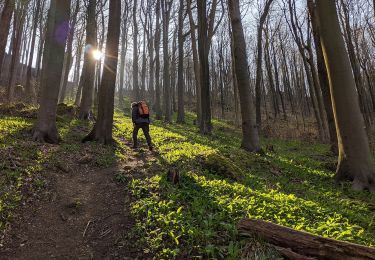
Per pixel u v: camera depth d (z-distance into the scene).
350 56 24.36
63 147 9.95
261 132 26.84
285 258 4.12
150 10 34.66
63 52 10.86
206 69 20.08
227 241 4.71
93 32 18.72
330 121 17.03
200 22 19.97
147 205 5.98
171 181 7.22
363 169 9.36
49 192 6.67
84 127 15.43
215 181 7.70
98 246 5.10
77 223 5.76
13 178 6.63
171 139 14.40
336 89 9.73
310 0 15.69
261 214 5.65
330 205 7.28
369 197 8.60
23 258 4.65
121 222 5.72
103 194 7.01
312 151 19.98
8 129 10.65
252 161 11.59
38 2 29.25
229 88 52.78
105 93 11.78
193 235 4.84
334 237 5.03
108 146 11.27
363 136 9.58
